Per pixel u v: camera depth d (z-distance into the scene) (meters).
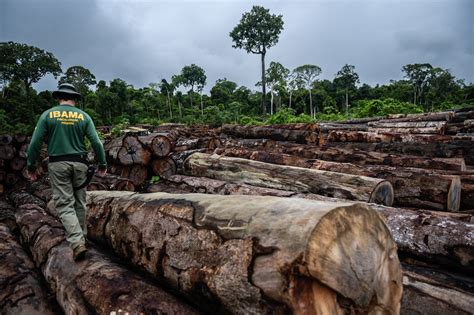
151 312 1.60
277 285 1.15
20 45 51.94
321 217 1.17
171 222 1.84
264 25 50.88
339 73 58.88
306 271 1.11
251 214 1.45
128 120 39.47
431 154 6.08
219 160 5.00
